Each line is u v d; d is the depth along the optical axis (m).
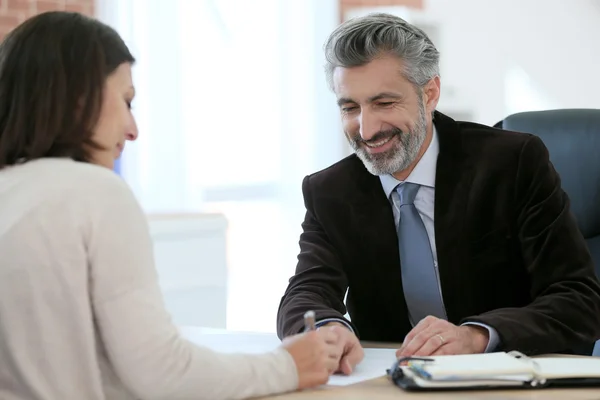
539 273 2.52
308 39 7.18
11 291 1.62
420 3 8.09
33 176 1.69
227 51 6.66
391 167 2.60
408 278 2.70
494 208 2.63
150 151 6.10
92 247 1.63
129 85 1.84
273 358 1.85
